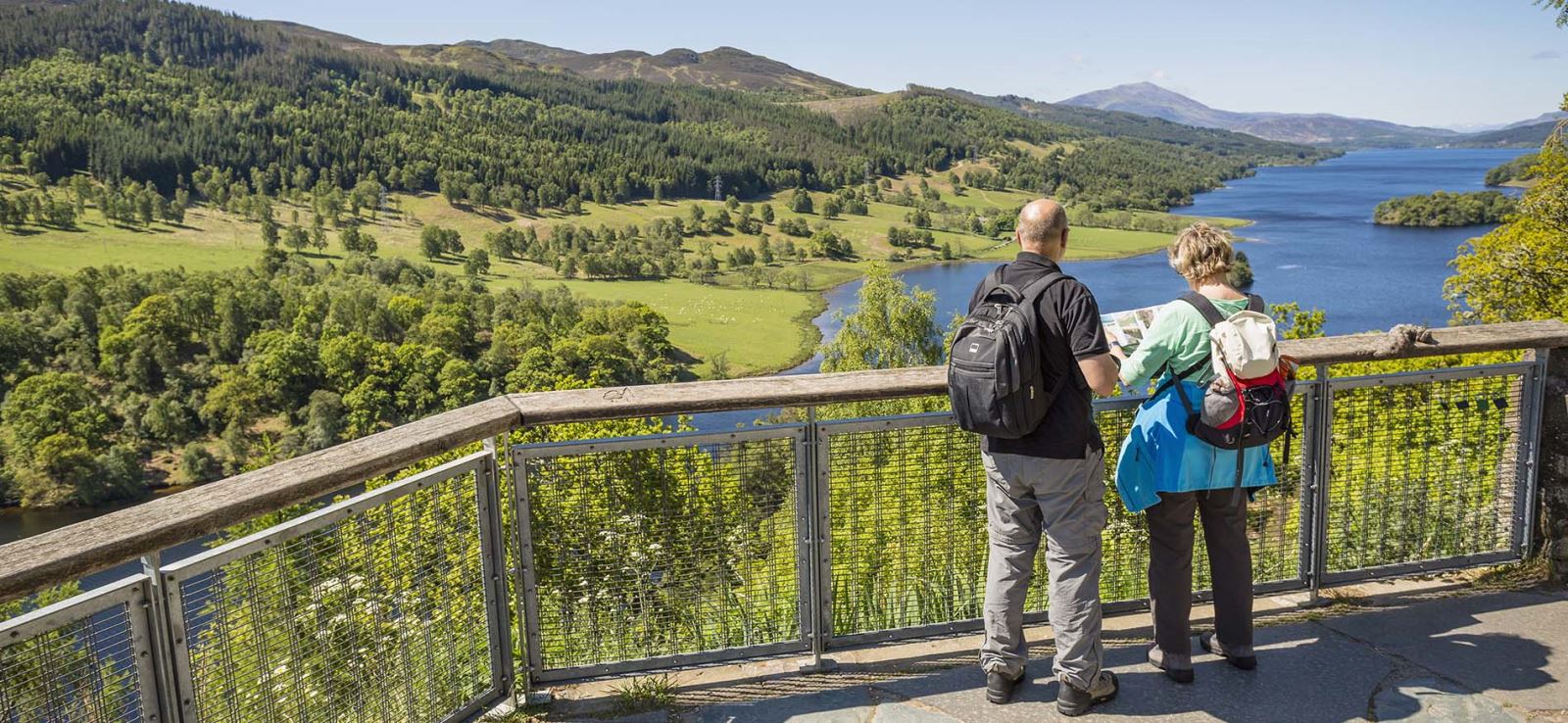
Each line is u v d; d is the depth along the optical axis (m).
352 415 99.44
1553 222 20.12
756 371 116.81
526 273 197.62
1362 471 3.62
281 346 104.69
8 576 1.66
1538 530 3.74
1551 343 3.55
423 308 127.06
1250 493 2.90
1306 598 3.58
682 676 3.01
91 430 89.38
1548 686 2.85
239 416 96.88
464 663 2.67
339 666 2.31
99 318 115.00
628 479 2.84
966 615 3.28
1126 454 2.90
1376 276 138.25
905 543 3.16
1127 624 3.37
